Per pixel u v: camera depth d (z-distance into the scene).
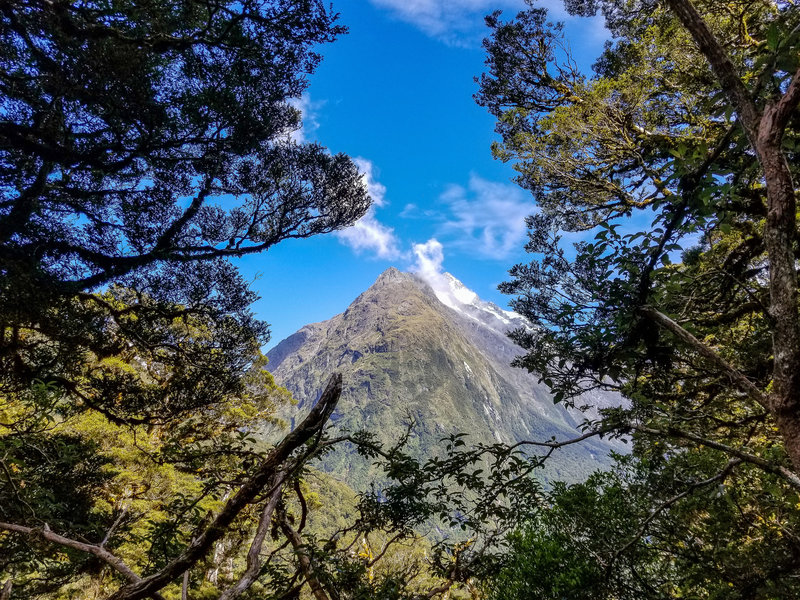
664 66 7.93
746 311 4.74
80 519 5.86
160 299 7.32
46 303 5.48
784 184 2.12
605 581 4.68
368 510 4.34
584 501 5.40
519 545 5.22
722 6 7.01
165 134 6.60
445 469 3.90
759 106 2.48
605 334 3.53
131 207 6.85
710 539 5.16
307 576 3.11
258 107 7.24
